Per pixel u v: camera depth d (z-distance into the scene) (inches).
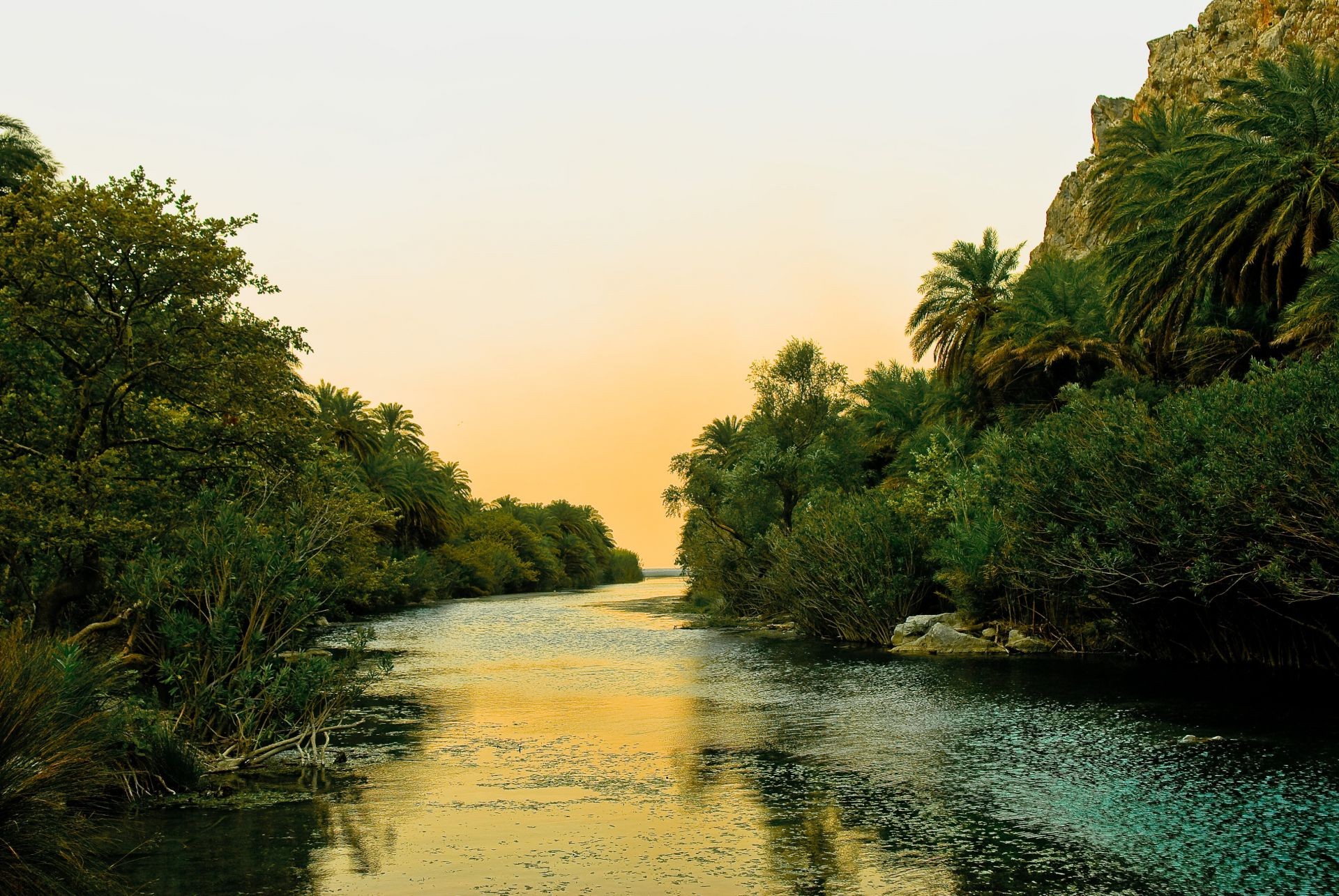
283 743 509.7
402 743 563.8
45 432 572.4
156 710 466.6
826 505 1428.4
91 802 386.0
